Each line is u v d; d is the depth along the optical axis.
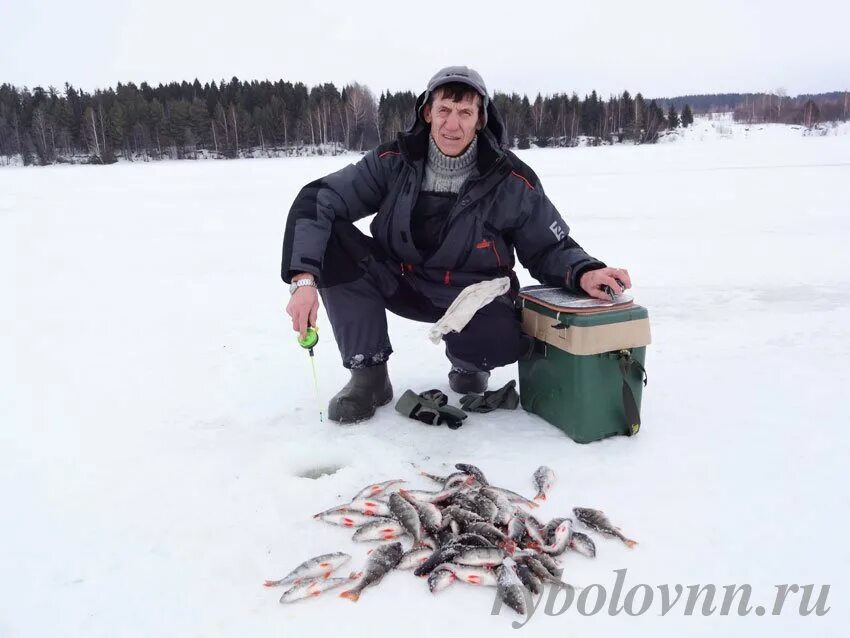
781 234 8.38
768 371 3.64
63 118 52.09
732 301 5.24
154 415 3.27
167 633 1.76
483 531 2.08
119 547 2.15
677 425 2.99
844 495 2.35
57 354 4.34
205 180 22.80
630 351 2.80
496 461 2.69
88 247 9.09
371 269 3.11
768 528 2.17
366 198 3.04
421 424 3.08
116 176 27.02
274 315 5.32
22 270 7.48
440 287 3.15
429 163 2.91
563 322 2.75
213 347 4.45
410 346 4.36
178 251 8.67
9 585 1.96
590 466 2.62
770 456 2.66
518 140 53.97
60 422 3.19
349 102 59.00
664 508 2.30
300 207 2.90
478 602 1.86
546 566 1.97
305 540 2.18
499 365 3.08
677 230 9.05
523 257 3.16
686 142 53.75
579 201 12.75
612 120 61.94
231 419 3.20
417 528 2.12
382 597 1.88
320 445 2.85
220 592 1.92
